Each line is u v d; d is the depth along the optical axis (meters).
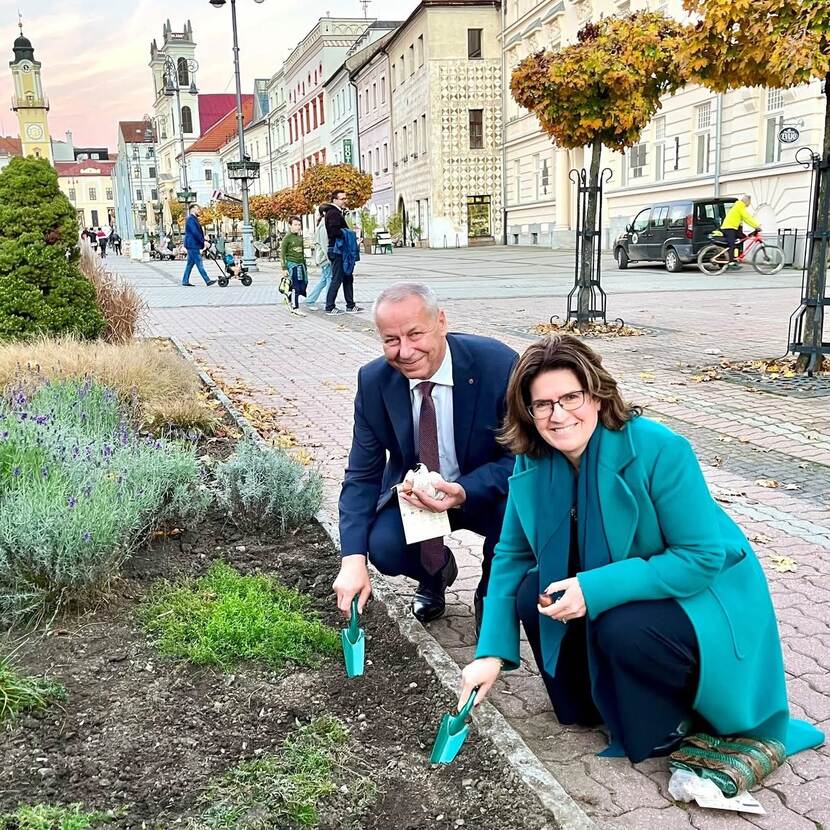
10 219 8.99
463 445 3.36
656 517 2.61
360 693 3.09
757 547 4.62
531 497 2.77
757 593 2.70
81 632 3.45
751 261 21.81
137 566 4.08
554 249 37.56
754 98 23.69
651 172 29.77
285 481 4.65
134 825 2.39
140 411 6.83
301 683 3.14
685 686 2.67
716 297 16.34
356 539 3.35
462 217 45.97
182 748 2.74
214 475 5.26
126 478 4.34
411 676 3.19
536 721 3.07
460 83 44.66
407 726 2.91
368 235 45.00
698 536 2.57
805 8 7.22
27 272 8.99
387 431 3.44
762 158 23.95
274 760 2.67
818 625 3.75
